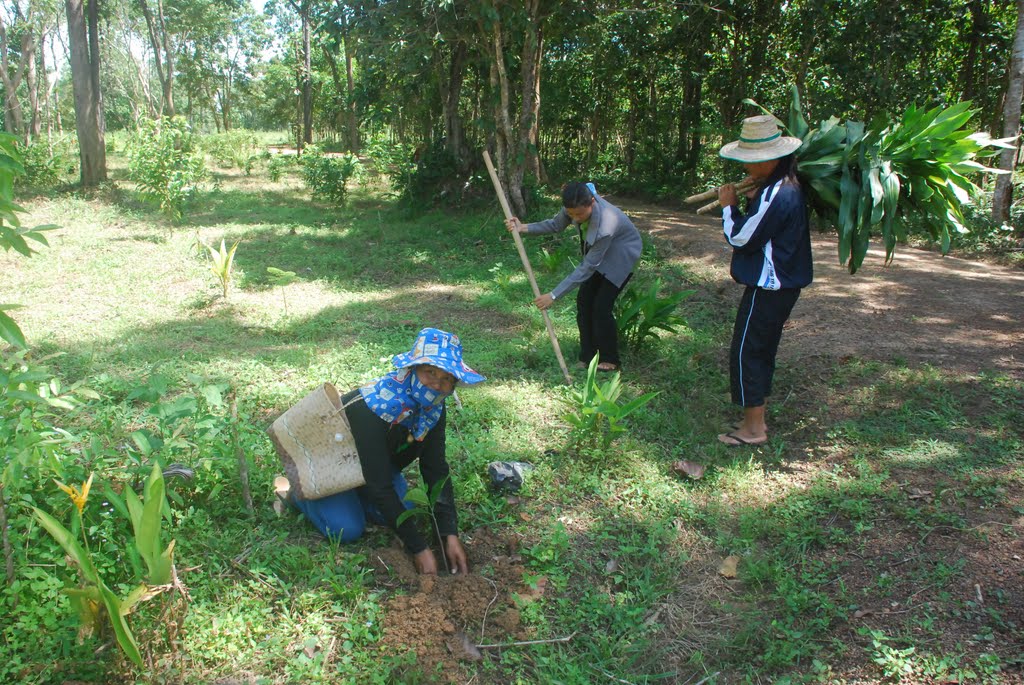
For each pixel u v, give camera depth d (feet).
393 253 33.81
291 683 8.71
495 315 24.14
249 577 10.41
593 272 17.54
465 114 58.59
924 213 15.20
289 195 53.52
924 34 44.93
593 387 13.97
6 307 8.44
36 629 8.89
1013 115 34.71
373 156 58.29
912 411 15.90
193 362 18.62
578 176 62.39
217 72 135.44
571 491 13.10
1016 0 49.32
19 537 9.68
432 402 10.55
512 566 11.18
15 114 67.26
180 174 40.16
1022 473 13.15
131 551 8.79
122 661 8.67
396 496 10.82
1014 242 33.17
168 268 28.81
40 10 71.41
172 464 11.04
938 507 12.27
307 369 18.06
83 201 44.65
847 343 20.12
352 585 10.25
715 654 9.65
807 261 14.10
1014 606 9.98
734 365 14.60
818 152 14.55
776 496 13.08
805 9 44.98
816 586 10.74
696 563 11.42
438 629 9.71
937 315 22.74
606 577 11.07
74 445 13.23
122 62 110.73
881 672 9.11
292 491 11.18
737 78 50.65
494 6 35.01
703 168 57.67
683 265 30.19
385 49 36.68
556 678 9.05
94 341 19.93
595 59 55.31
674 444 14.98
